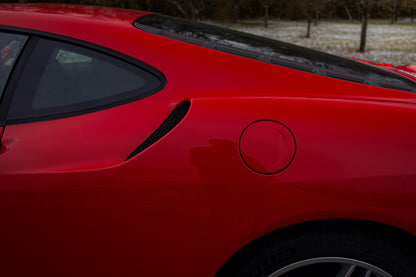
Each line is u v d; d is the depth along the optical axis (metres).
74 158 1.09
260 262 1.09
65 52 1.22
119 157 1.08
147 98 1.17
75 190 1.05
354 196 1.02
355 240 1.07
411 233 1.06
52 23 1.25
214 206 1.04
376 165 1.04
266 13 46.78
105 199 1.04
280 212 1.03
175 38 1.31
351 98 1.23
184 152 1.05
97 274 1.11
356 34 32.88
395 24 51.84
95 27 1.26
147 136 1.10
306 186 1.02
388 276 1.10
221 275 1.19
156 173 1.04
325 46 22.66
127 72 1.21
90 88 1.20
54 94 1.19
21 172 1.07
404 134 1.08
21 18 1.27
